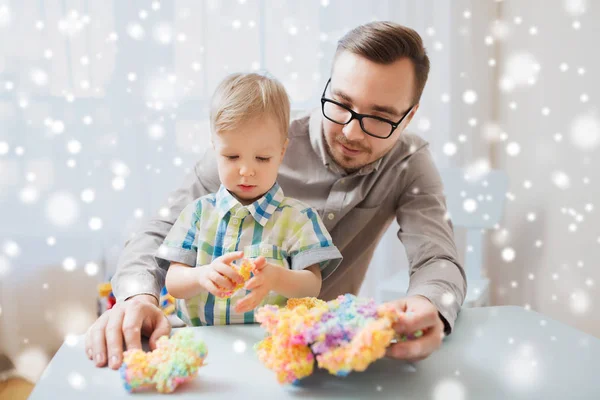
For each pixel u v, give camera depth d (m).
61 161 1.74
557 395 0.57
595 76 1.54
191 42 1.79
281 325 0.59
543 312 1.83
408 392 0.57
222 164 0.83
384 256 2.04
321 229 0.86
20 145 1.69
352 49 0.91
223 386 0.59
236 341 0.71
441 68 2.02
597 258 1.56
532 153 1.87
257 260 0.72
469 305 1.60
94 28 1.71
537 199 1.84
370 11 1.92
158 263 0.86
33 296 1.77
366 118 0.92
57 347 1.82
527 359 0.65
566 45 1.67
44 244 1.76
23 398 1.62
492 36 2.04
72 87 1.72
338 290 1.19
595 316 1.57
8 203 1.70
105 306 1.83
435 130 2.06
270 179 0.84
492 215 1.83
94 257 1.80
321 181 1.09
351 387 0.59
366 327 0.57
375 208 1.11
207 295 0.82
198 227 0.86
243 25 1.83
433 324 0.65
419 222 1.04
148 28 1.75
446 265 0.90
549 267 1.79
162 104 1.78
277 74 1.87
